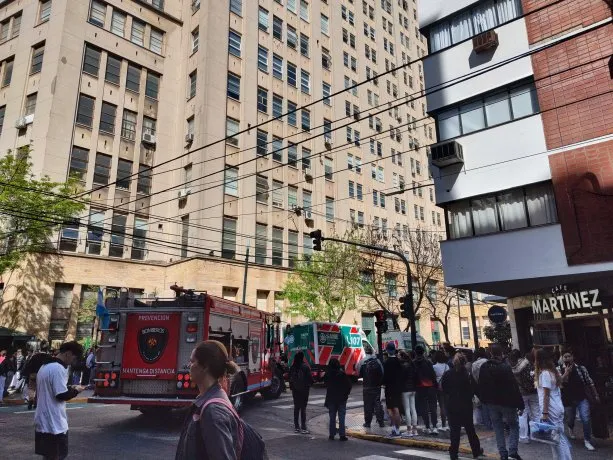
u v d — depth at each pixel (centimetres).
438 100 1600
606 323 1168
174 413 1232
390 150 4981
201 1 3588
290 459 788
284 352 2155
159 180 3344
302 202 3803
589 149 1282
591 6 1328
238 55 3625
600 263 1213
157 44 3591
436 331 4978
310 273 3045
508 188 1411
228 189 3294
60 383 506
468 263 1446
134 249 3117
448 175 1534
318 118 4159
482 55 1525
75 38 3109
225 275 3111
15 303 2550
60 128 2923
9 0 3416
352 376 2203
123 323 1114
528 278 1331
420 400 1024
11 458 731
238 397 1287
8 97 3134
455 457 776
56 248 2761
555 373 704
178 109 3559
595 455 770
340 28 4722
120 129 3219
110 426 1061
